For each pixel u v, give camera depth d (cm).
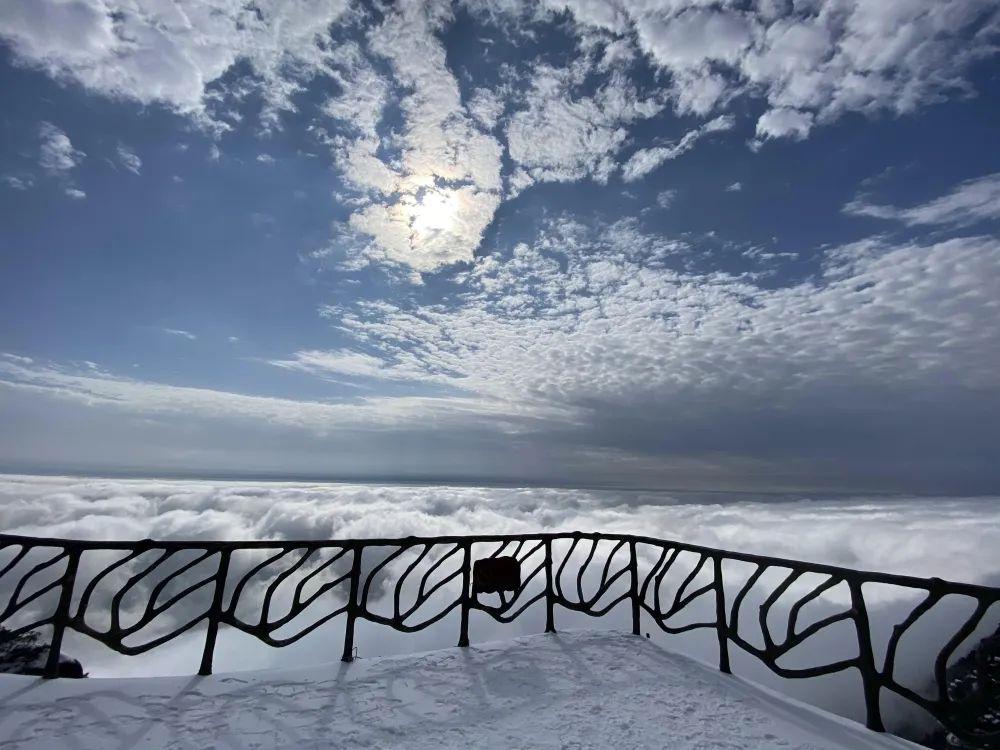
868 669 317
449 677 382
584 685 374
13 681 334
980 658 268
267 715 313
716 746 291
